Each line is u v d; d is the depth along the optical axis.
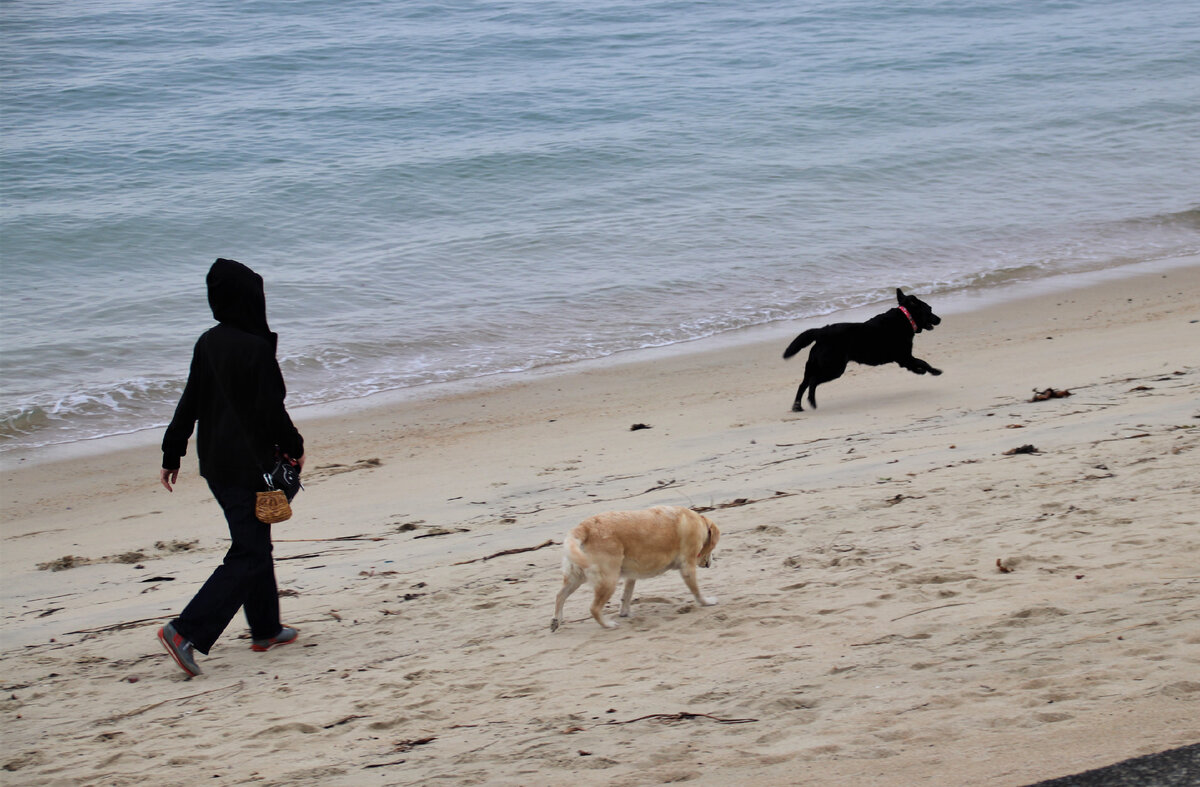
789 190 23.47
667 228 20.89
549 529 7.80
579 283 17.95
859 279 18.11
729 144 27.20
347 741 4.41
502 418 12.24
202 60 36.28
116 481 10.89
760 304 16.94
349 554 7.80
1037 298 16.48
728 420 11.38
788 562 6.31
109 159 25.67
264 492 5.60
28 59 35.97
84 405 13.14
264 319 5.81
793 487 8.12
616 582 5.58
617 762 3.75
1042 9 47.50
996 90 32.94
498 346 15.22
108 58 36.53
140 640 6.25
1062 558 5.55
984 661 4.21
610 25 43.44
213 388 5.56
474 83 33.75
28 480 10.92
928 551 6.09
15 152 26.00
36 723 5.05
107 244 20.09
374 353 14.96
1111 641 4.16
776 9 46.94
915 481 7.73
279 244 20.34
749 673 4.58
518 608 6.15
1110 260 18.70
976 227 21.00
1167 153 26.27
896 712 3.80
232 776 4.14
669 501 8.18
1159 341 12.91
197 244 20.31
